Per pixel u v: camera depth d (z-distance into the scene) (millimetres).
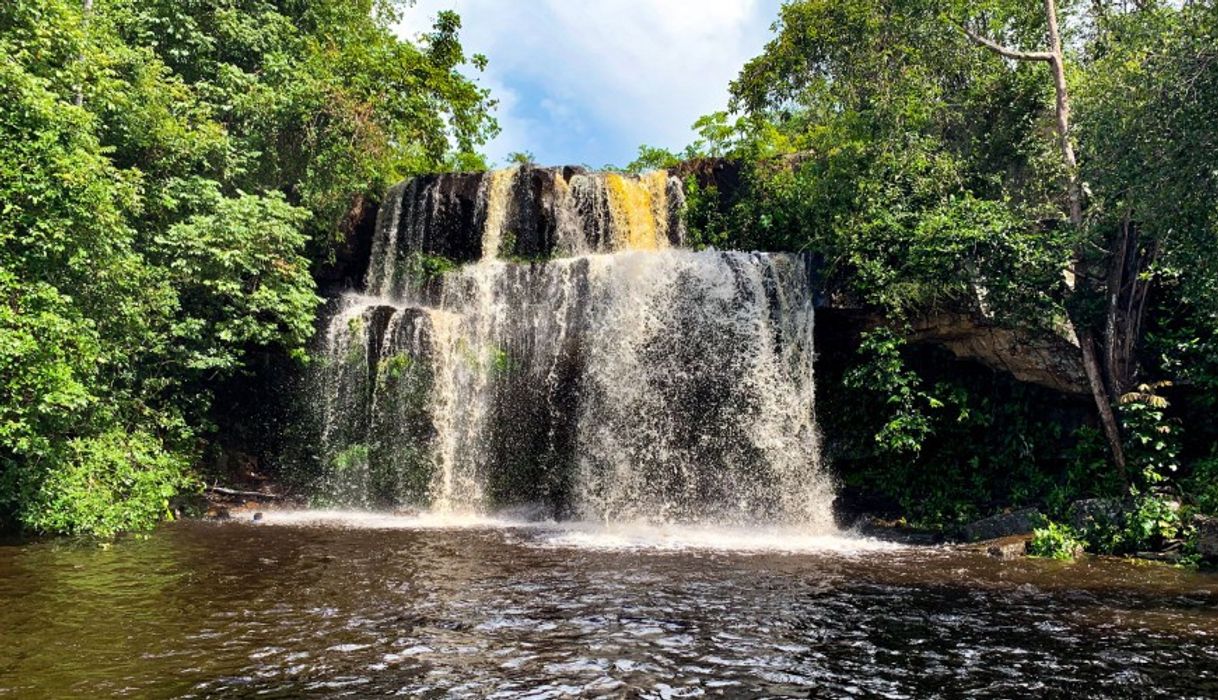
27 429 10781
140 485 13344
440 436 17297
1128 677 5875
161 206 15617
